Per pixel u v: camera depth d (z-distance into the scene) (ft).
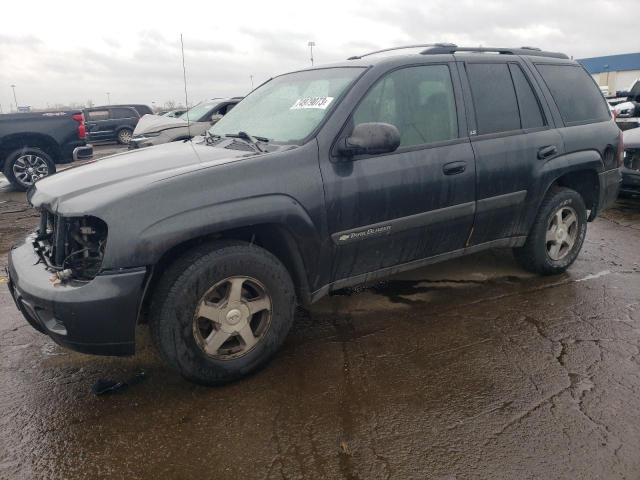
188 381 10.27
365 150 10.43
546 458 8.02
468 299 13.91
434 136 12.01
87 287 8.78
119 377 10.66
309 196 10.22
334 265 11.08
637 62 135.03
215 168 9.62
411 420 9.02
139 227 8.83
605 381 10.01
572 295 14.03
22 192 33.91
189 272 9.27
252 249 9.91
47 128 34.53
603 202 15.88
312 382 10.23
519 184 13.38
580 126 14.96
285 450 8.39
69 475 8.05
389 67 11.65
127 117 73.97
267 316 10.36
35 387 10.40
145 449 8.54
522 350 11.25
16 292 10.13
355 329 12.40
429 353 11.23
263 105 13.05
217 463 8.16
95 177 10.12
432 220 11.98
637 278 15.20
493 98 13.20
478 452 8.20
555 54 15.56
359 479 7.73
